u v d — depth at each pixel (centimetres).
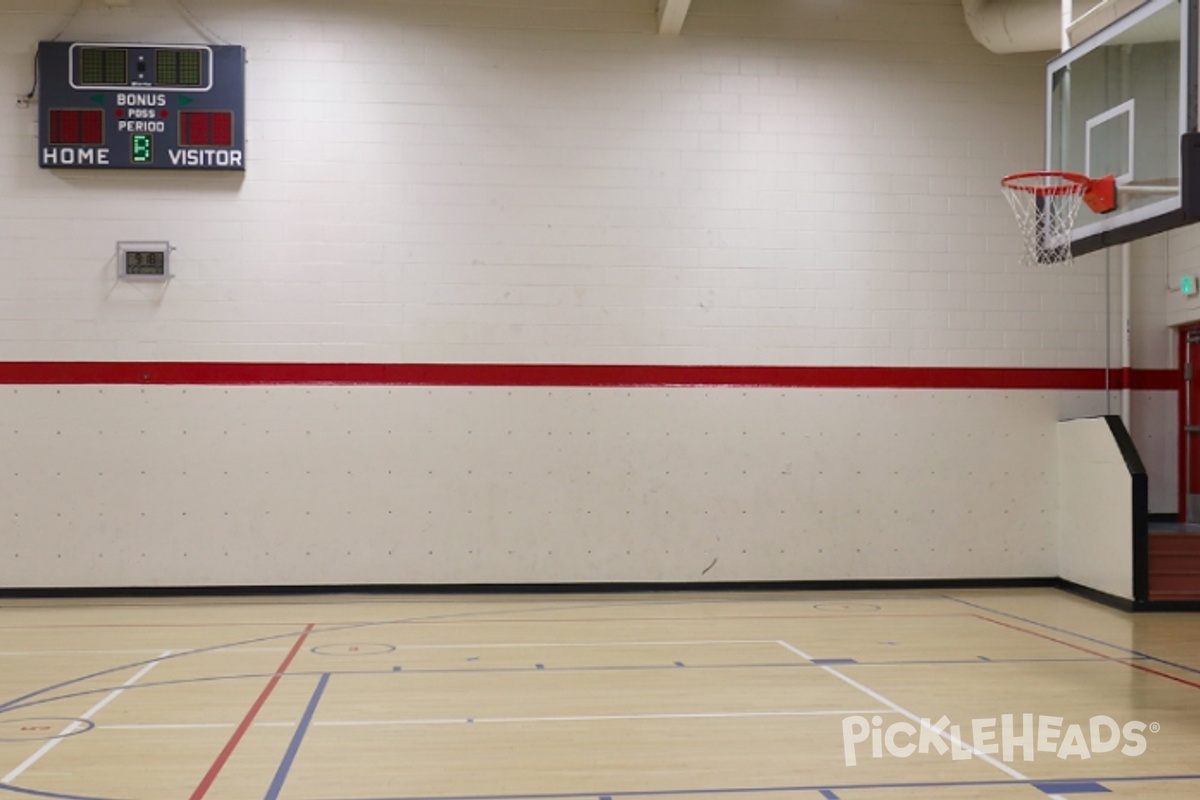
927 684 624
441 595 995
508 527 1008
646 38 1034
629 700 584
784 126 1046
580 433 1016
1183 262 1047
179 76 986
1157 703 577
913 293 1052
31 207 976
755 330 1036
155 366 982
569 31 1027
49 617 871
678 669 667
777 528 1033
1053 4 948
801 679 638
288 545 989
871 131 1054
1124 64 705
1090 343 1064
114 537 976
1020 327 1060
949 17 1061
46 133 973
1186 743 500
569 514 1013
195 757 478
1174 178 648
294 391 993
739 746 495
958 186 1058
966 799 422
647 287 1027
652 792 429
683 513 1024
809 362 1040
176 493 981
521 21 1023
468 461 1006
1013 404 1058
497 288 1014
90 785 438
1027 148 1063
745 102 1043
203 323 987
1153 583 910
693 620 859
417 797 423
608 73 1030
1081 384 1063
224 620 858
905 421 1048
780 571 1033
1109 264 1065
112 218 983
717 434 1029
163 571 979
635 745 497
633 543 1019
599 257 1023
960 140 1060
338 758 476
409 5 1013
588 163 1026
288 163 998
